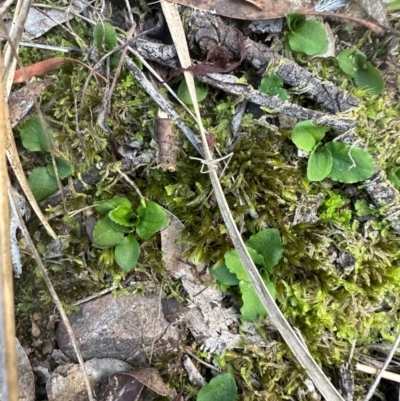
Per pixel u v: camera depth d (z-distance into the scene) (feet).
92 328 0.49
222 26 0.49
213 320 0.50
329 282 0.50
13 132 0.51
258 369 0.50
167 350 0.50
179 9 0.50
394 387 0.52
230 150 0.51
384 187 0.51
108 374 0.49
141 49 0.50
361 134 0.53
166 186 0.50
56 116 0.51
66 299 0.50
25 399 0.48
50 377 0.48
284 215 0.52
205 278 0.51
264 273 0.49
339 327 0.50
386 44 0.53
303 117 0.50
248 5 0.50
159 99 0.49
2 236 0.34
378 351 0.52
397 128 0.53
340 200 0.52
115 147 0.51
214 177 0.46
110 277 0.51
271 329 0.50
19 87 0.51
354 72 0.53
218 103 0.52
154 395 0.49
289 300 0.50
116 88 0.51
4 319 0.32
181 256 0.51
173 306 0.50
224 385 0.48
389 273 0.51
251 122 0.51
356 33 0.53
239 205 0.51
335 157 0.51
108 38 0.49
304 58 0.52
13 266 0.50
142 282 0.51
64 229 0.51
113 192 0.51
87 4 0.51
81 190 0.51
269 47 0.52
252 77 0.52
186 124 0.50
